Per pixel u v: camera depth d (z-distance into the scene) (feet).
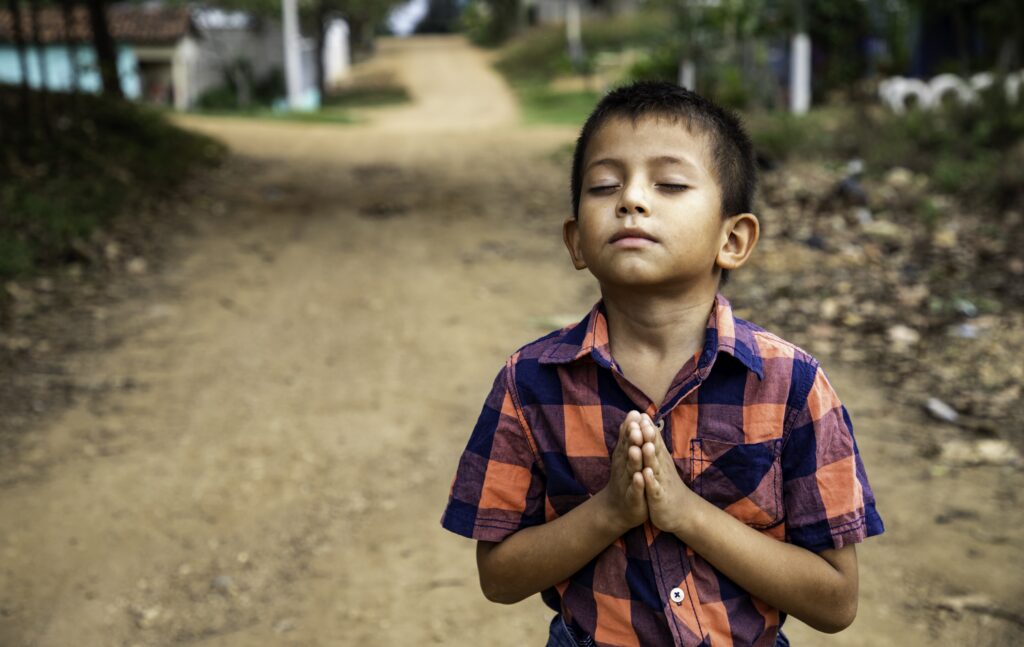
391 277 24.70
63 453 14.49
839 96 57.52
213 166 40.96
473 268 25.46
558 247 27.71
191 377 17.71
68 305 21.49
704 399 4.34
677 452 4.35
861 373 16.61
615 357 4.46
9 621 10.38
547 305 22.00
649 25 122.93
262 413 16.08
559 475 4.49
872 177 31.45
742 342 4.33
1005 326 18.08
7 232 24.30
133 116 42.22
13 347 18.69
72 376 17.57
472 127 67.21
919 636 9.63
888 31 59.16
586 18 149.38
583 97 94.02
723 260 4.43
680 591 4.37
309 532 12.31
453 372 17.92
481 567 4.74
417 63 149.48
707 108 4.37
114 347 19.17
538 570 4.41
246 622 10.38
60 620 10.42
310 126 63.21
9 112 36.68
